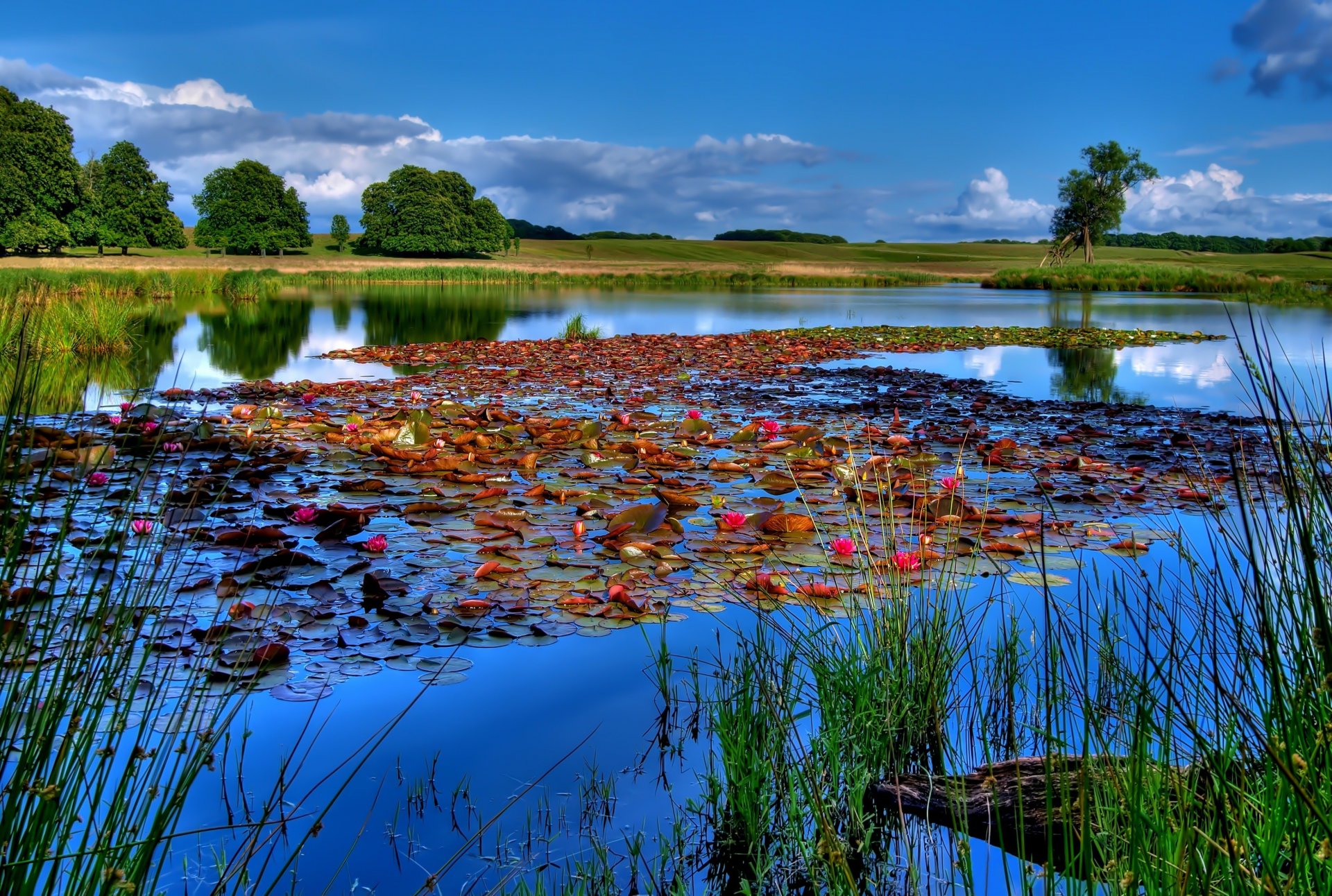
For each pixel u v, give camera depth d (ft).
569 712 8.00
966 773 7.16
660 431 21.62
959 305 89.45
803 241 446.19
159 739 7.14
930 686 7.97
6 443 5.56
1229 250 296.71
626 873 5.98
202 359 39.19
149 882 5.53
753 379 33.60
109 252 189.26
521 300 97.81
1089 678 7.96
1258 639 7.20
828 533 13.19
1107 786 5.90
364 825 6.30
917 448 20.02
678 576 11.41
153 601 7.34
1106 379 34.45
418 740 7.45
